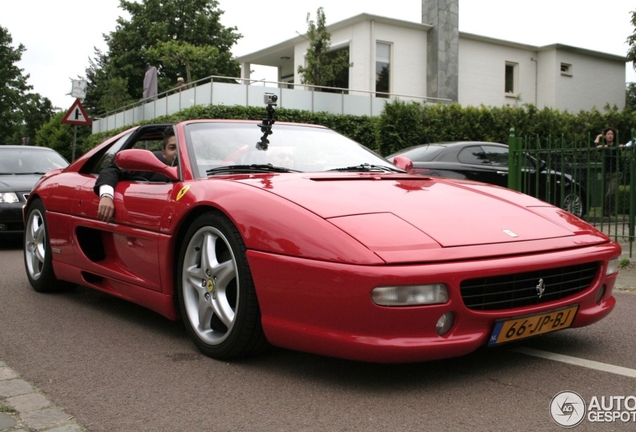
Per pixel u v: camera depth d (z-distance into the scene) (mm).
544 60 24594
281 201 2824
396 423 2299
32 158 8969
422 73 21688
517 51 24156
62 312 4199
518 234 2809
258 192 2938
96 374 2898
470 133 15453
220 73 42094
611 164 6570
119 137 4410
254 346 2924
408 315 2416
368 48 20250
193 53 32562
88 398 2596
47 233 4664
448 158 8820
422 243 2553
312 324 2580
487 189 3461
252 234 2787
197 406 2490
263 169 3568
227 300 3035
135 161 3492
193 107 15148
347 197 2918
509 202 3221
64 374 2906
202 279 3154
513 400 2512
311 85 17797
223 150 3656
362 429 2252
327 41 19344
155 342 3430
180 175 3473
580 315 2934
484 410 2412
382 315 2410
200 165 3500
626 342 3357
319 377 2803
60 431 2270
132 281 3686
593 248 2953
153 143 4328
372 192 3043
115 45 42594
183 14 42062
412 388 2650
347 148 4090
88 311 4227
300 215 2707
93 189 4035
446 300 2467
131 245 3674
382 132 14898
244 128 3934
